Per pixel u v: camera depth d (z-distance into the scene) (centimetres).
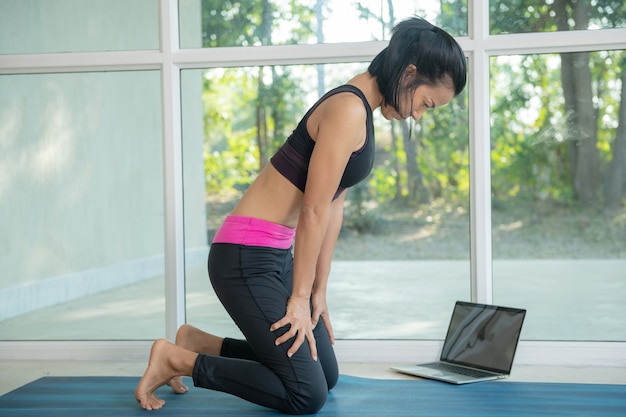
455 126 441
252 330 241
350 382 290
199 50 347
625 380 295
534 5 335
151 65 353
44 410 255
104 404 263
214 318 362
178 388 277
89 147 369
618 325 354
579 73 387
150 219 365
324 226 231
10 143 377
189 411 253
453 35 338
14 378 316
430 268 462
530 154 416
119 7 353
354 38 345
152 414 249
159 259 365
